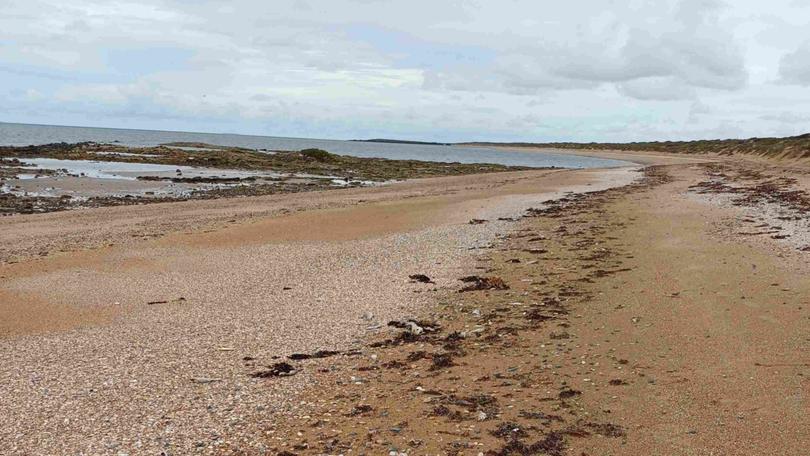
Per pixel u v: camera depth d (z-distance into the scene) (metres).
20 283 15.12
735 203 28.38
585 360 9.34
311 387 8.62
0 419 7.54
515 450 6.65
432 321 11.85
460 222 24.73
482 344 10.34
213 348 10.38
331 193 38.56
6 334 11.21
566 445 6.75
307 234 22.19
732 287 12.82
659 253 16.80
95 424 7.40
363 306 12.98
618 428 7.11
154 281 15.37
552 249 18.30
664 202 30.06
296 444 6.89
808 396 7.63
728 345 9.55
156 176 47.94
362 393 8.38
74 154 63.81
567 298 12.92
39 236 21.66
